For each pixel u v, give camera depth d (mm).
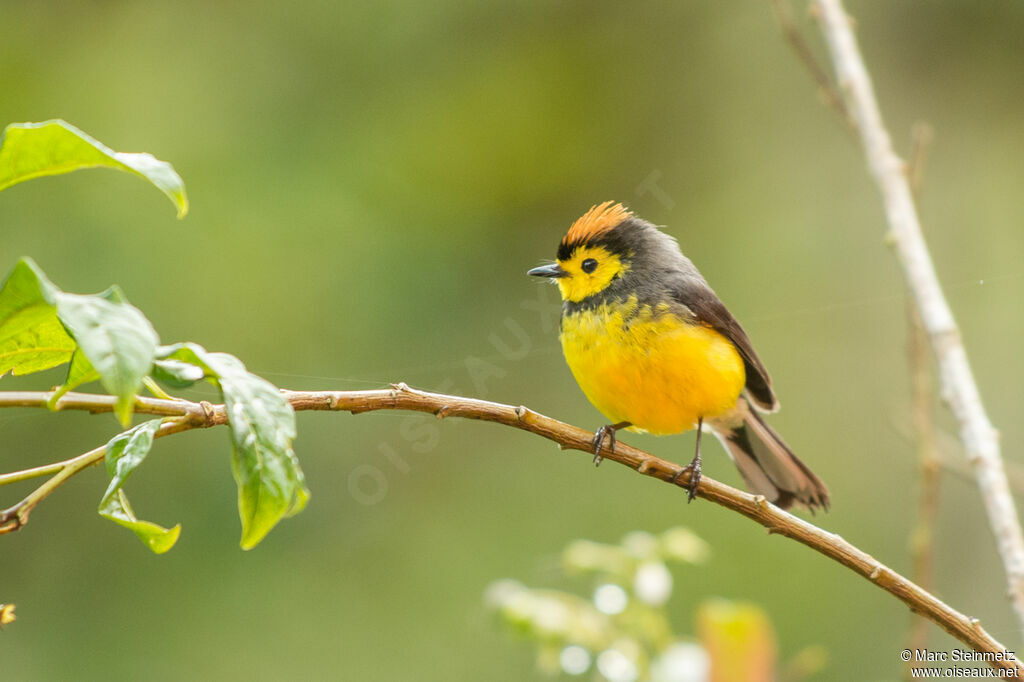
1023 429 13320
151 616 12500
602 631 6699
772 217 15312
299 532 13164
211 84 14625
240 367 3197
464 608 12945
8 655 12102
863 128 6711
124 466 3369
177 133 14242
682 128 15688
